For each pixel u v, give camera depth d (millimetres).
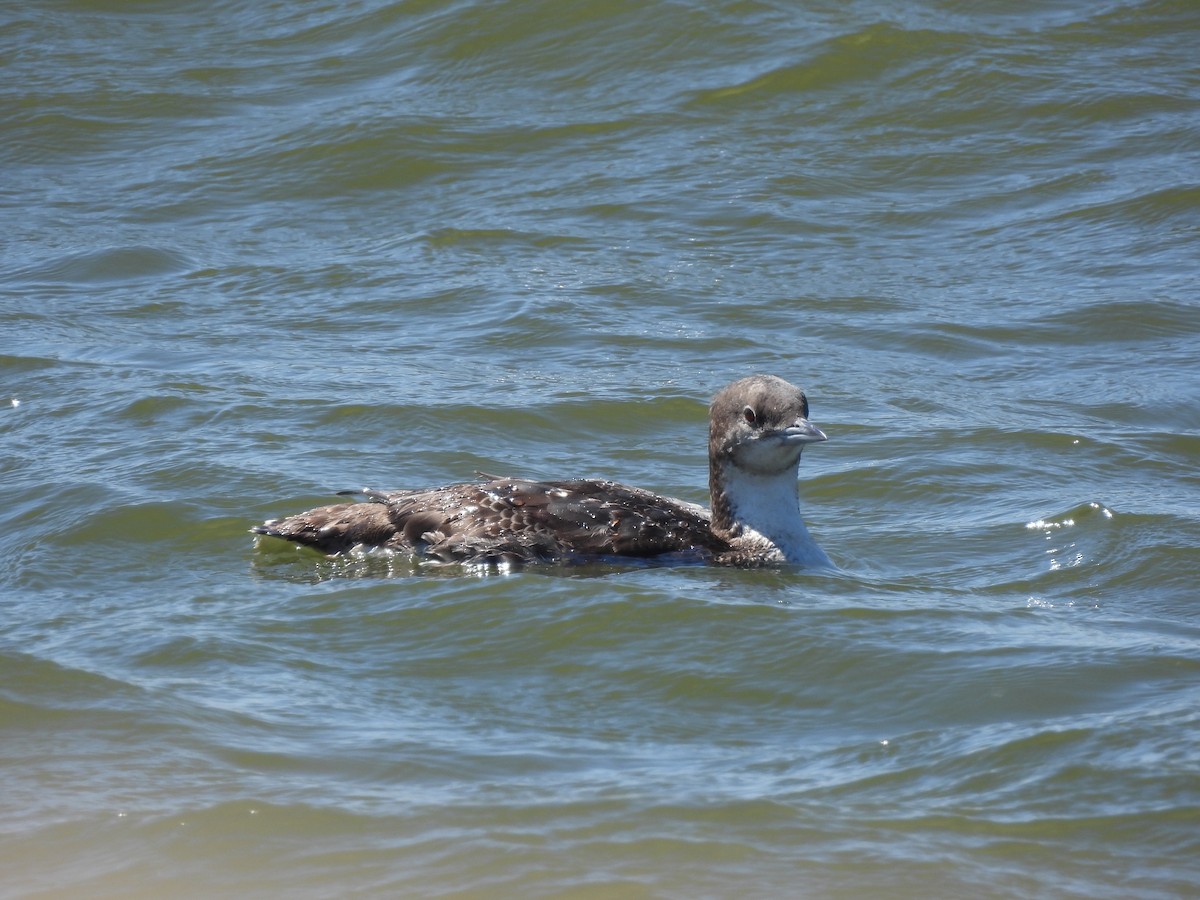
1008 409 17391
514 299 20594
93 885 7918
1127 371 18516
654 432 16656
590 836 8320
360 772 9070
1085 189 24109
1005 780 8883
